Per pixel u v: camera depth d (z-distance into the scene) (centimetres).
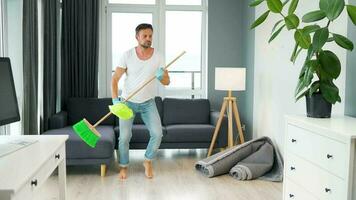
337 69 206
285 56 372
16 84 371
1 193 117
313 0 314
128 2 523
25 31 349
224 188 329
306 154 210
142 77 342
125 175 358
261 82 448
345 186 170
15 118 196
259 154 376
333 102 216
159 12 526
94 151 356
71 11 486
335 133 178
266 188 329
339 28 266
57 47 471
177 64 539
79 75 496
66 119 455
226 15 525
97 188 327
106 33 521
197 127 439
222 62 528
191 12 536
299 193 221
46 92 423
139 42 339
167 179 355
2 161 153
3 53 343
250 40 491
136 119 462
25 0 347
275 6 231
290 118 232
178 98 503
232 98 432
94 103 475
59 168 208
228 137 436
